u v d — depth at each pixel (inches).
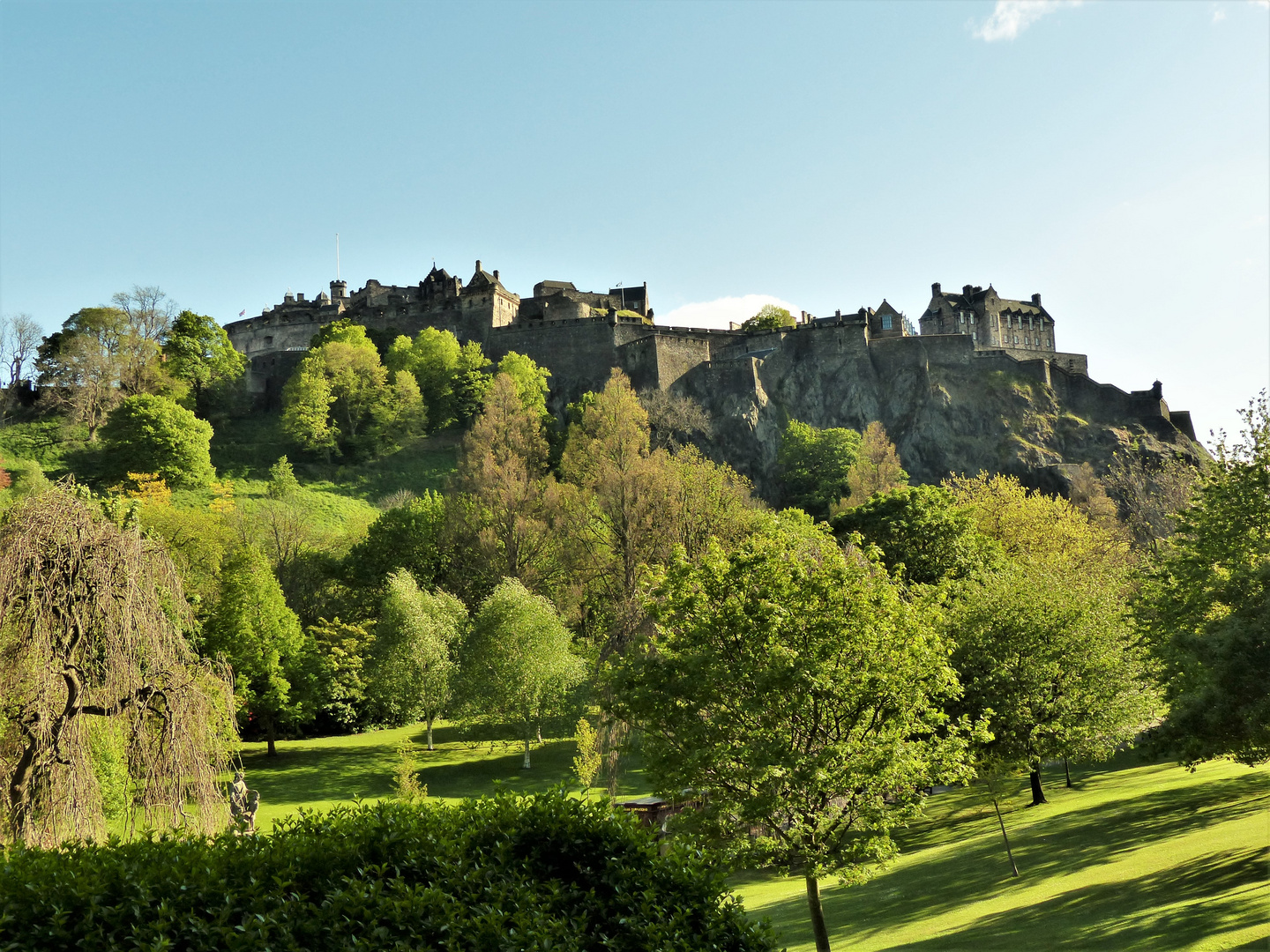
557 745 2337.6
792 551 928.3
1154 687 1264.8
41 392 5226.4
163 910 353.7
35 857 403.2
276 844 416.5
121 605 653.9
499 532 3075.8
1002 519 2871.6
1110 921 773.3
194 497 4055.1
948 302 6476.4
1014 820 1384.1
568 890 422.6
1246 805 1180.5
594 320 5516.7
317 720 2640.3
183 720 662.5
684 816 877.2
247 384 5728.3
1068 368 5669.3
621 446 3479.3
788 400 5364.2
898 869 1190.3
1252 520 1059.9
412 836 428.1
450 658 2389.3
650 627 2074.3
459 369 5369.1
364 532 3597.4
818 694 837.8
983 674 1347.2
